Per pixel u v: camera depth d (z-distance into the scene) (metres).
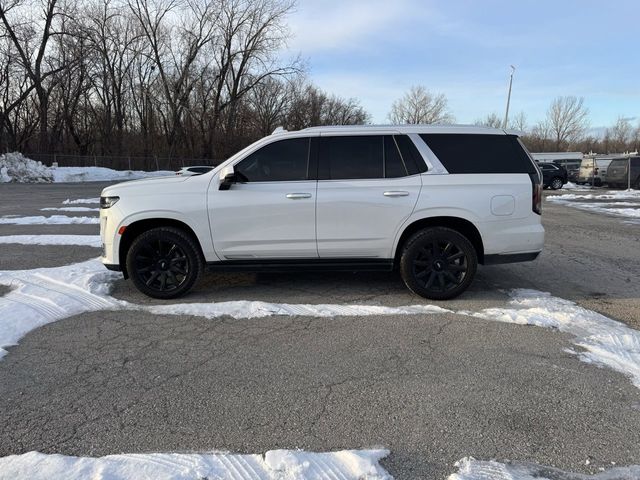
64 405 3.20
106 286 5.83
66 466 2.54
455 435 2.88
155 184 5.40
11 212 13.49
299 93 55.72
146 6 40.25
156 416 3.07
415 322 4.75
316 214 5.27
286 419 3.05
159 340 4.30
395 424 3.00
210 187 5.32
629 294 5.85
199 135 45.00
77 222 11.51
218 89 43.31
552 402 3.26
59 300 5.23
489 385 3.49
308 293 5.76
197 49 41.28
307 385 3.49
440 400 3.29
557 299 5.49
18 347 4.12
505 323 4.73
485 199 5.29
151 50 41.62
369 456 2.64
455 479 2.47
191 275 5.42
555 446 2.78
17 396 3.31
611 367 3.77
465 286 5.42
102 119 42.72
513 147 5.47
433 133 5.45
